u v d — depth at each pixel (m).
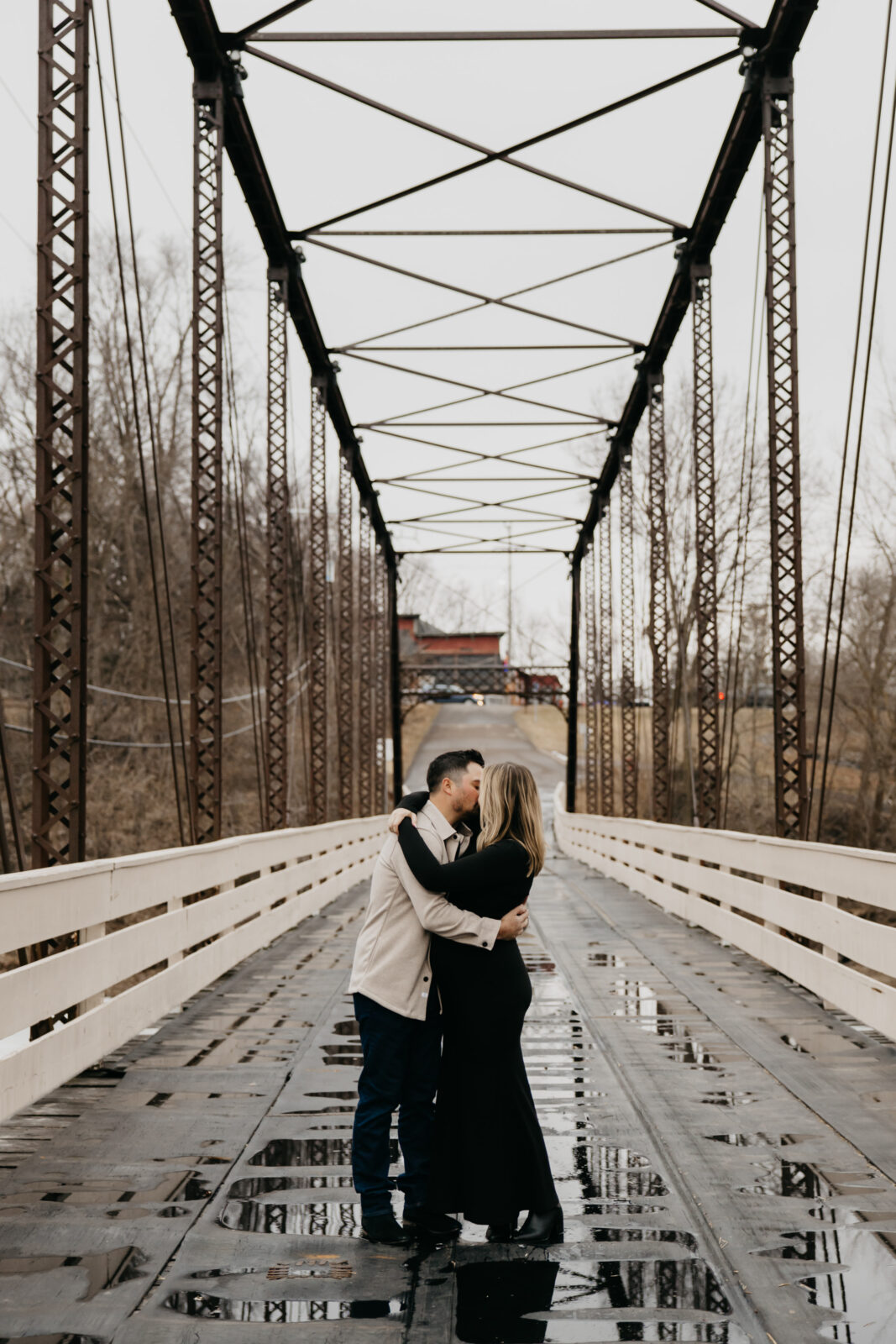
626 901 16.91
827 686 41.88
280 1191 4.43
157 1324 3.29
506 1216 3.93
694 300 19.20
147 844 36.44
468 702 104.38
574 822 31.92
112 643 41.16
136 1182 4.53
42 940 5.59
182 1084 6.04
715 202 17.58
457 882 4.01
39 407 7.89
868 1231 4.00
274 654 18.08
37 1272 3.66
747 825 44.88
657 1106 5.63
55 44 8.02
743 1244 3.89
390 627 50.03
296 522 44.91
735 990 8.88
